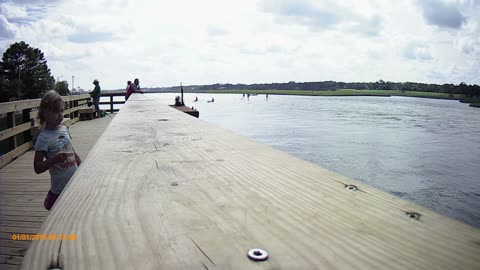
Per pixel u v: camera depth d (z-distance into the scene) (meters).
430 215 0.75
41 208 3.62
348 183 1.02
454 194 15.62
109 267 0.57
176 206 0.86
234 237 0.68
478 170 20.16
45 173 5.06
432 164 21.75
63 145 2.64
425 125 46.44
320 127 42.78
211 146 1.66
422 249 0.59
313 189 0.96
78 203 0.89
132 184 1.06
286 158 1.38
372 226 0.70
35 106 7.29
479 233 0.65
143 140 1.85
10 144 6.14
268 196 0.92
